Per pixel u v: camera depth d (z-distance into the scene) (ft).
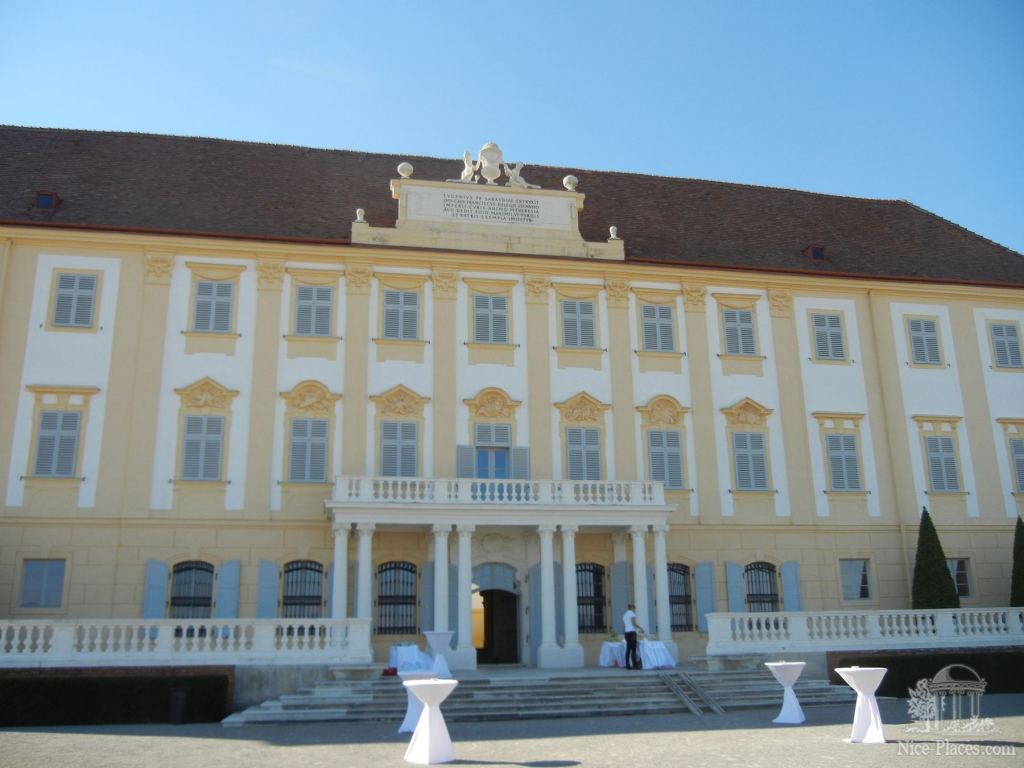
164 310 107.45
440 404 110.83
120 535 100.07
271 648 82.64
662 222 132.67
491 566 107.04
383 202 124.67
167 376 105.70
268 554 102.63
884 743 59.77
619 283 119.34
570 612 101.19
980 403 125.39
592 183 139.13
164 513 101.60
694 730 68.28
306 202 121.80
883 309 126.21
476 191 119.14
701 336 120.06
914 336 126.21
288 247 111.24
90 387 103.24
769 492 116.26
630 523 104.12
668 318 120.06
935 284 127.13
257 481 104.42
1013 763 50.98
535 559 107.34
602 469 112.98
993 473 123.03
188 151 128.06
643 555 104.06
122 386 104.32
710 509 114.21
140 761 53.88
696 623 110.42
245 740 63.77
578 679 84.99
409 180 117.50
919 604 110.11
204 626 83.25
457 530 100.12
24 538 98.27
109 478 101.35
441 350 112.57
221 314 108.99
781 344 122.01
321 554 103.60
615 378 116.06
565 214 121.19
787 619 95.96
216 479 103.60
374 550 104.22
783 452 118.11
